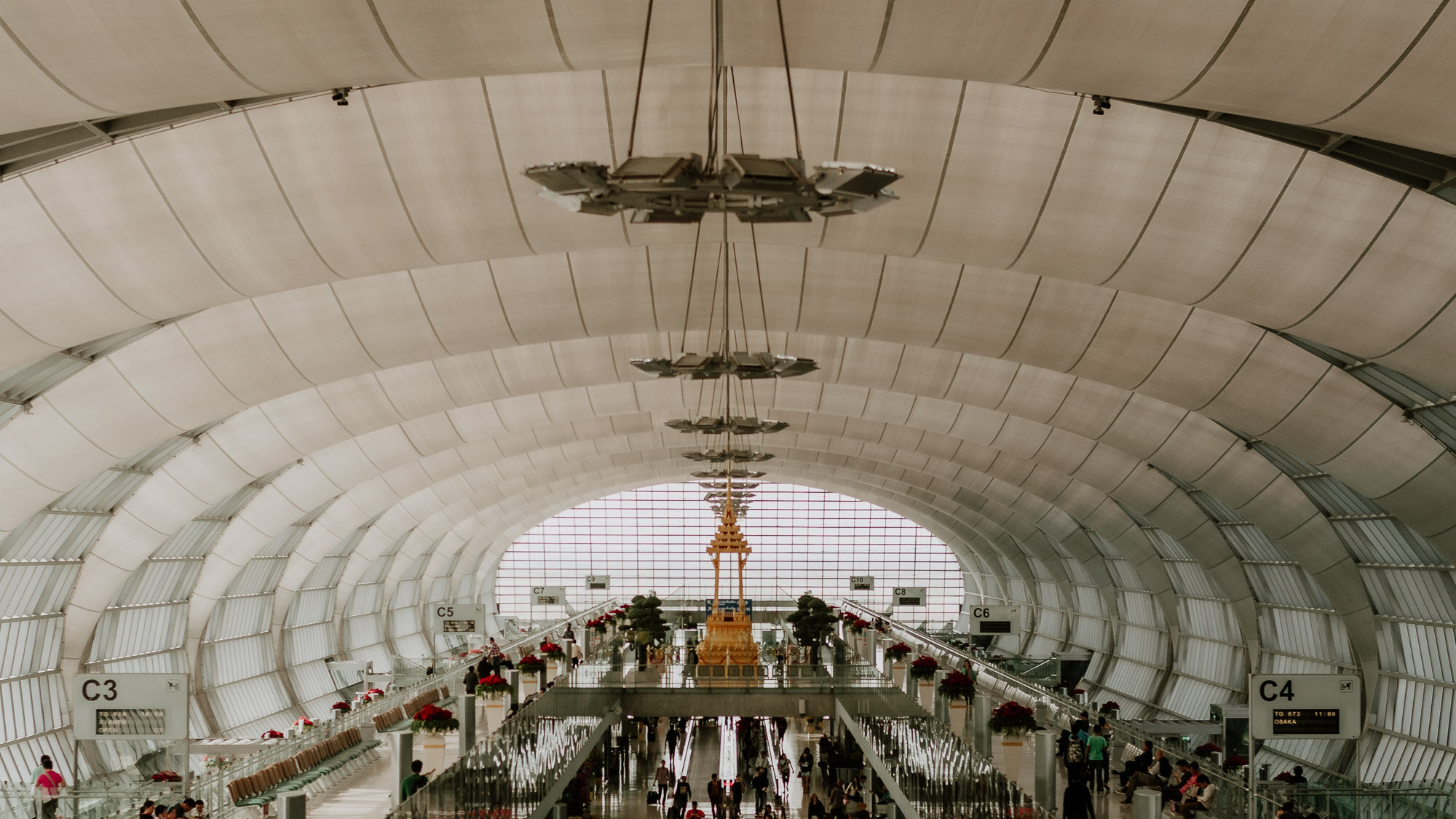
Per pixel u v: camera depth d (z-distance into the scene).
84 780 37.19
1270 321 24.39
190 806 18.78
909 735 27.00
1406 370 24.28
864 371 41.09
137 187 22.28
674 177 11.51
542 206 23.53
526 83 21.58
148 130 21.41
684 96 21.75
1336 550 40.06
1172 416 39.62
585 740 32.84
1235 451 39.47
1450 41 14.23
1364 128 16.23
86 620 39.47
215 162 22.23
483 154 22.48
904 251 24.77
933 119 21.80
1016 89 21.39
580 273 30.83
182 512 40.12
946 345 32.66
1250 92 15.86
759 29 16.02
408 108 21.84
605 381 41.19
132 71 15.80
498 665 37.28
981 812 18.92
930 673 32.28
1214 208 22.31
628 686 39.94
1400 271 22.17
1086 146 21.91
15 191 21.81
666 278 31.12
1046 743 20.95
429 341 31.89
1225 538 48.88
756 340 40.69
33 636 37.62
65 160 21.69
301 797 15.35
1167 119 21.42
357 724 31.64
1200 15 14.77
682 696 39.91
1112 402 40.06
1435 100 15.12
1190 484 44.16
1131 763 23.11
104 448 31.20
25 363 24.50
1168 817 21.34
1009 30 15.43
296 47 15.77
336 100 20.59
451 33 15.81
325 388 39.25
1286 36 14.77
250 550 49.62
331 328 31.05
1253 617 49.91
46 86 15.78
